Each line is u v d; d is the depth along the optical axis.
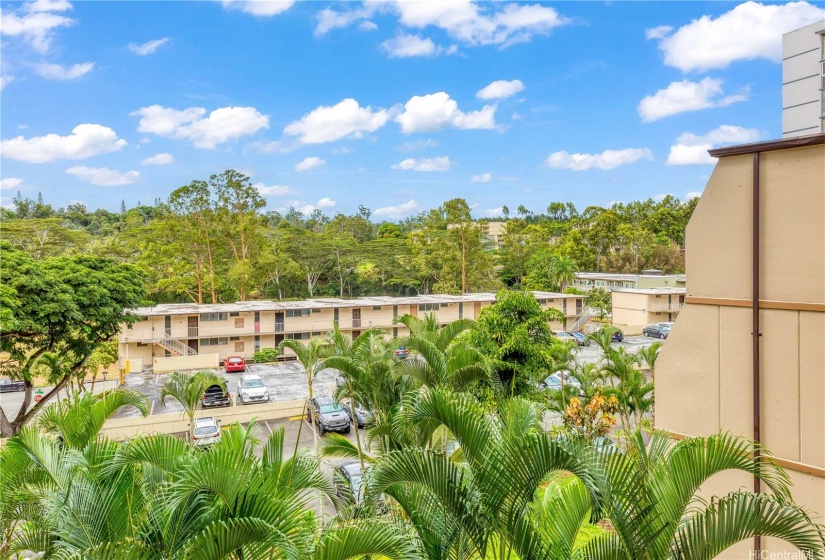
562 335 35.56
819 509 4.32
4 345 17.94
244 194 46.25
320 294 53.22
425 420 4.86
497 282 53.50
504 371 12.95
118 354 30.03
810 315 4.39
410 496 4.53
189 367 28.45
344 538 4.02
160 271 43.53
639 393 15.02
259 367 30.73
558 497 4.53
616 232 63.53
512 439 3.87
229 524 3.91
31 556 7.23
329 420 17.23
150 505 4.75
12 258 17.81
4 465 6.16
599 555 3.82
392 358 10.31
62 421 7.89
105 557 3.85
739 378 4.91
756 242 4.73
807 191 4.41
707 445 3.72
